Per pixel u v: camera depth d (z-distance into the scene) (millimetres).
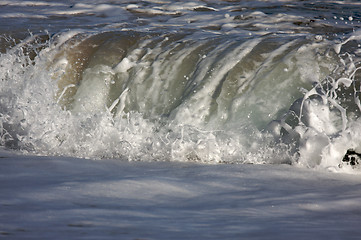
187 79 18750
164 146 16375
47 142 16578
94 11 29359
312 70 17297
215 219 7762
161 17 27484
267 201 9648
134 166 14125
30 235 6039
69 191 9453
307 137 15320
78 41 21531
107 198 9148
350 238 6570
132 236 6203
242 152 16031
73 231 6352
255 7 29969
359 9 29266
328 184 12016
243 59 18594
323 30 23047
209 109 17469
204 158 15938
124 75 19531
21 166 12680
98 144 16531
